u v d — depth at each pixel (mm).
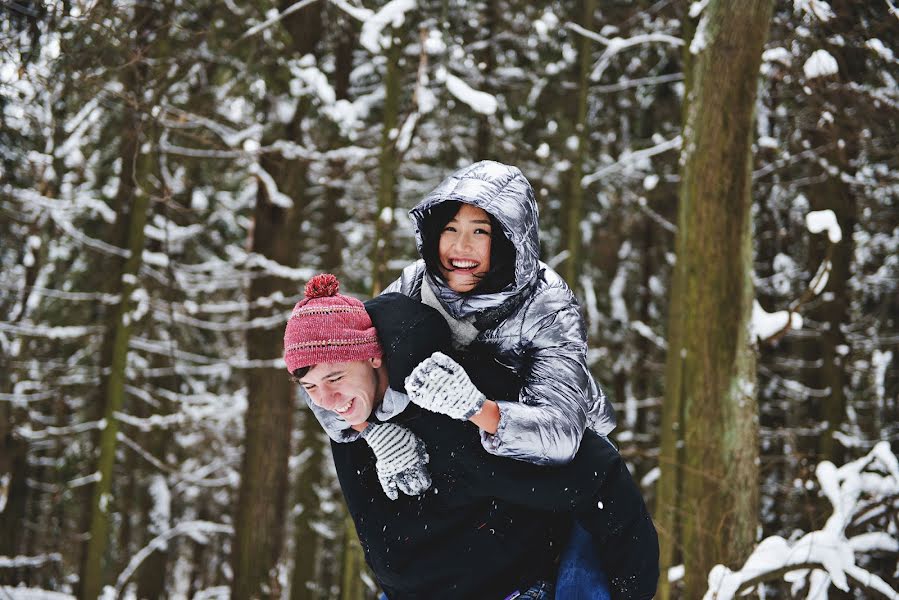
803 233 10922
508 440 1963
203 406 12836
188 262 12375
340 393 2057
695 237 6086
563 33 10805
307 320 2051
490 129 10977
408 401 2062
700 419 5941
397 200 11922
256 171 10109
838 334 9703
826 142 8914
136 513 14430
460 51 8961
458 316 2186
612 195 12344
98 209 10969
